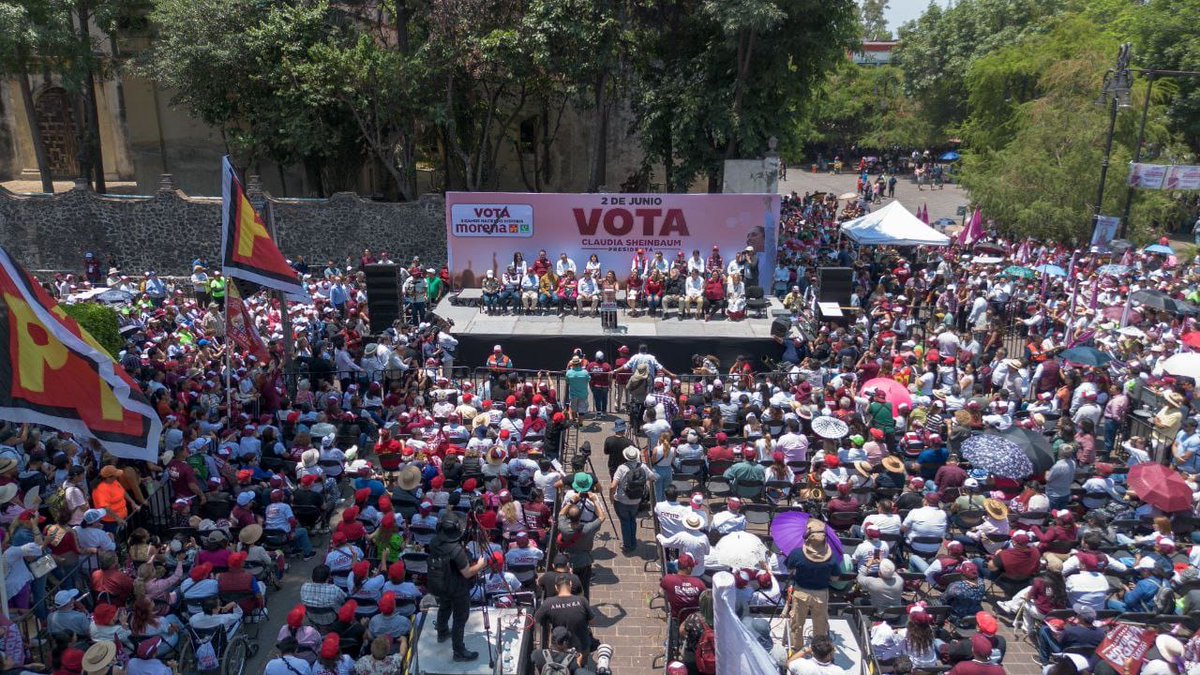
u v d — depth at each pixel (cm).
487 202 2669
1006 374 1867
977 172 3809
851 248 3262
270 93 3231
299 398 1709
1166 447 1565
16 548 977
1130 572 1122
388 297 2291
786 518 1059
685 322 2441
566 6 2833
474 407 1642
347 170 3594
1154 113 3528
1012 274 2598
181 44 3009
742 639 735
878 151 7394
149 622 916
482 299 2542
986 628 955
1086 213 3284
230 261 1655
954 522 1316
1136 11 4341
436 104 3062
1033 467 1349
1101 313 2239
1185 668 862
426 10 3062
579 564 1141
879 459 1435
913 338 2411
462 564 851
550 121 3788
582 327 2383
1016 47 4850
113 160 3800
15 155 3791
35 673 854
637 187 3622
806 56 3127
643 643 1112
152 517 1302
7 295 981
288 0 3133
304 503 1309
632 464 1311
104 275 3088
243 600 1055
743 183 3125
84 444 1438
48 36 2997
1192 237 3991
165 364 1795
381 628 957
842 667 916
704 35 3269
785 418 1498
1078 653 959
